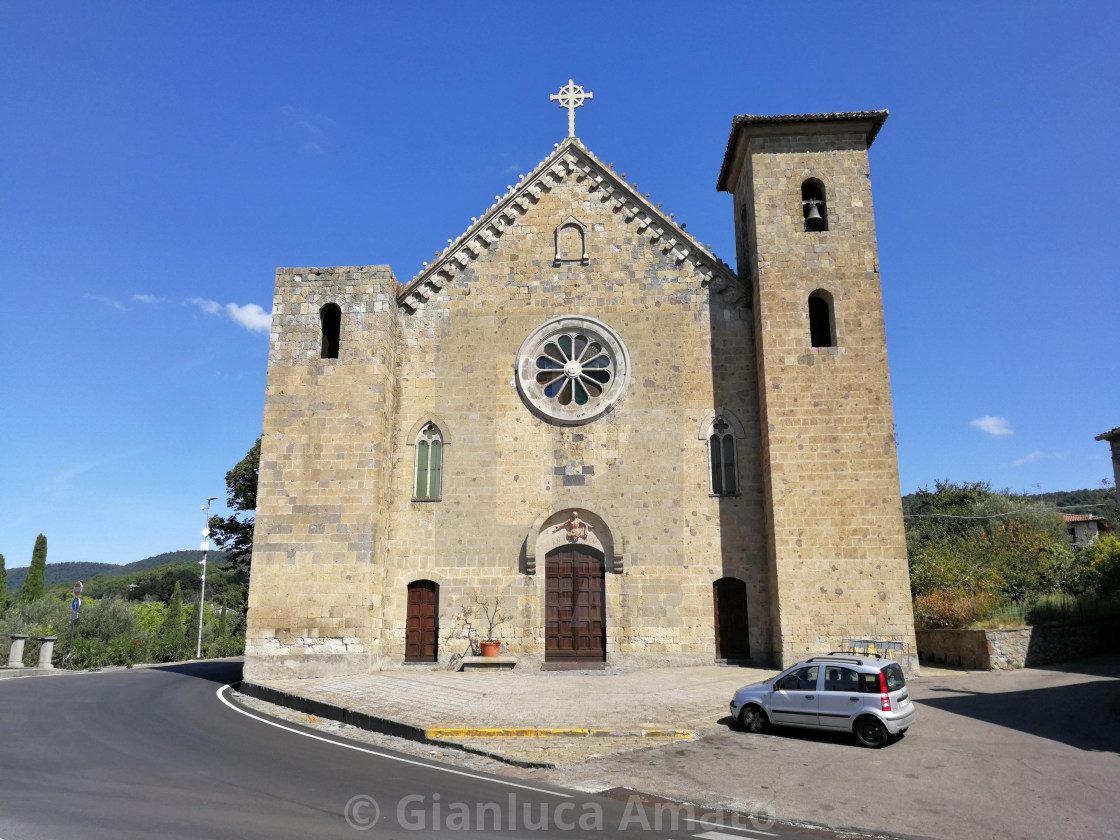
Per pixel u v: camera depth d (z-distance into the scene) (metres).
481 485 27.72
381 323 27.69
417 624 26.97
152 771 12.73
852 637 24.77
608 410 28.12
